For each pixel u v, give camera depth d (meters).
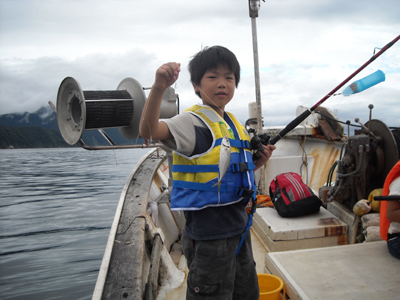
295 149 4.82
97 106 2.19
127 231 2.03
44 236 11.56
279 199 3.06
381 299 1.67
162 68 0.96
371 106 2.85
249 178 1.17
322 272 1.94
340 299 1.67
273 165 4.41
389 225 2.09
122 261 1.68
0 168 47.44
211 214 1.10
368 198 2.80
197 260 1.11
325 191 3.26
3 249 9.98
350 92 1.52
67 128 2.29
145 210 2.39
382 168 2.81
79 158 76.50
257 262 2.70
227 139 1.10
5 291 6.58
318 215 3.04
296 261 2.10
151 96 0.99
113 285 1.47
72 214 15.72
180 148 1.07
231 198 1.11
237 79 1.29
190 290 1.13
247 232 1.27
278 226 2.80
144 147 2.60
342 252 2.19
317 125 4.45
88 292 6.43
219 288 1.08
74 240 10.91
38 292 6.54
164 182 4.03
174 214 3.63
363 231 2.63
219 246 1.08
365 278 1.86
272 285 1.96
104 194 22.00
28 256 9.20
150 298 1.72
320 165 4.43
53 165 53.97
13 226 13.41
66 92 2.26
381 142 2.82
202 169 1.09
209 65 1.18
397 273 1.90
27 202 19.58
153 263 1.99
